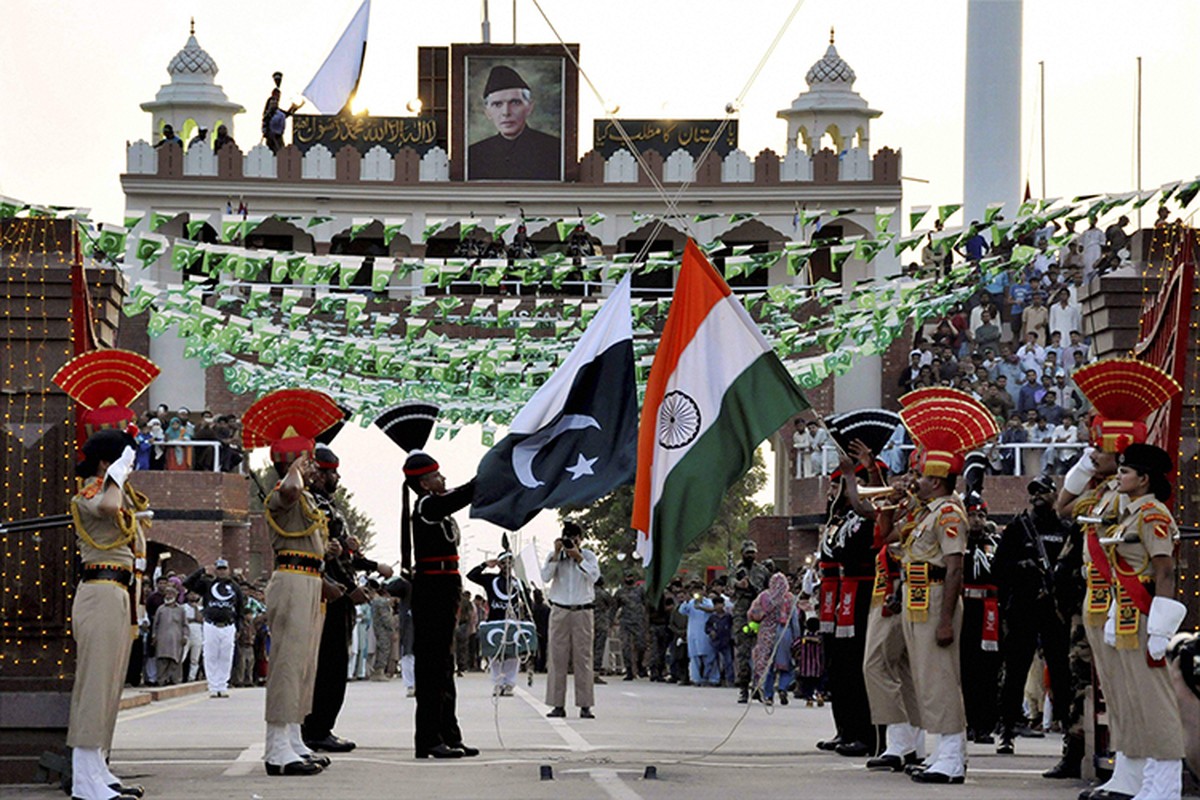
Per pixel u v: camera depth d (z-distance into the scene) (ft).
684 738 68.64
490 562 90.84
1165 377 45.50
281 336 107.55
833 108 191.11
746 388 52.29
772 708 87.56
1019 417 131.03
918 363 150.82
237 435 159.43
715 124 179.32
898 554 51.37
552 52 178.19
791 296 89.20
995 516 125.29
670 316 52.75
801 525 153.99
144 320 171.94
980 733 67.51
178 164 173.99
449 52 182.09
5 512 49.52
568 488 52.19
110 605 43.83
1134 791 44.83
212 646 111.75
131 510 44.86
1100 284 53.42
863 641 59.00
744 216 76.74
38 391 49.85
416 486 56.18
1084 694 51.31
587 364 52.85
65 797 45.29
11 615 48.91
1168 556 43.11
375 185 176.65
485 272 84.53
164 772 51.11
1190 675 32.99
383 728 72.28
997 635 63.98
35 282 50.03
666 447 52.19
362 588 59.62
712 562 273.54
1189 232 49.49
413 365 109.40
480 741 65.51
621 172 177.27
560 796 44.62
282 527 50.80
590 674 81.25
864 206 173.37
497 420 118.73
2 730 47.96
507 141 178.09
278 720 50.19
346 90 138.00
